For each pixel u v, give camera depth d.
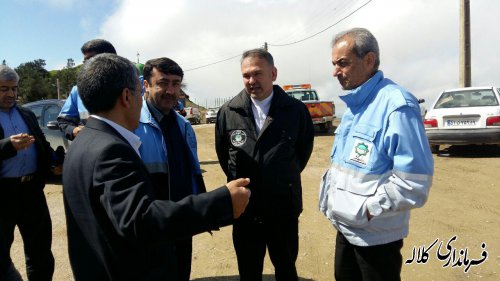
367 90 2.00
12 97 2.94
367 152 1.94
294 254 2.76
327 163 8.32
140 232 1.18
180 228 1.22
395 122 1.83
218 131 2.88
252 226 2.71
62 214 5.14
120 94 1.46
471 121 7.64
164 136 2.64
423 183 1.80
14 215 2.93
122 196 1.22
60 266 3.62
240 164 2.68
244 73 2.61
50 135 7.12
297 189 2.73
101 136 1.38
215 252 3.91
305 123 2.88
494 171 6.67
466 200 5.17
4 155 2.56
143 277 1.38
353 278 2.30
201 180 2.85
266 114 2.71
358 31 2.04
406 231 2.05
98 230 1.30
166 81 2.51
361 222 1.96
